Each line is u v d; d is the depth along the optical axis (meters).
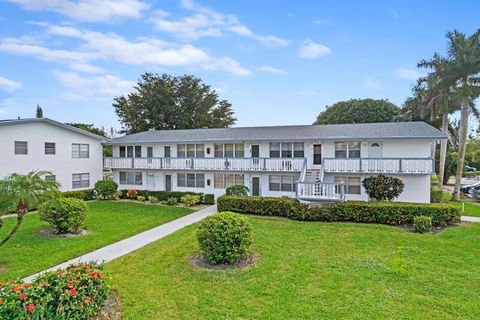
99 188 24.27
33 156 21.27
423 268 8.98
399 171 18.22
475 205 21.86
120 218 17.05
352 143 20.14
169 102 42.38
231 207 18.09
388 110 42.19
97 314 6.33
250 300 7.00
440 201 22.42
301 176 19.53
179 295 7.29
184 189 24.61
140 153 26.16
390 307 6.69
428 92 28.23
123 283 8.04
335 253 10.35
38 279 5.64
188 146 24.55
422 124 21.66
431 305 6.79
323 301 6.95
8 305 4.59
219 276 8.41
